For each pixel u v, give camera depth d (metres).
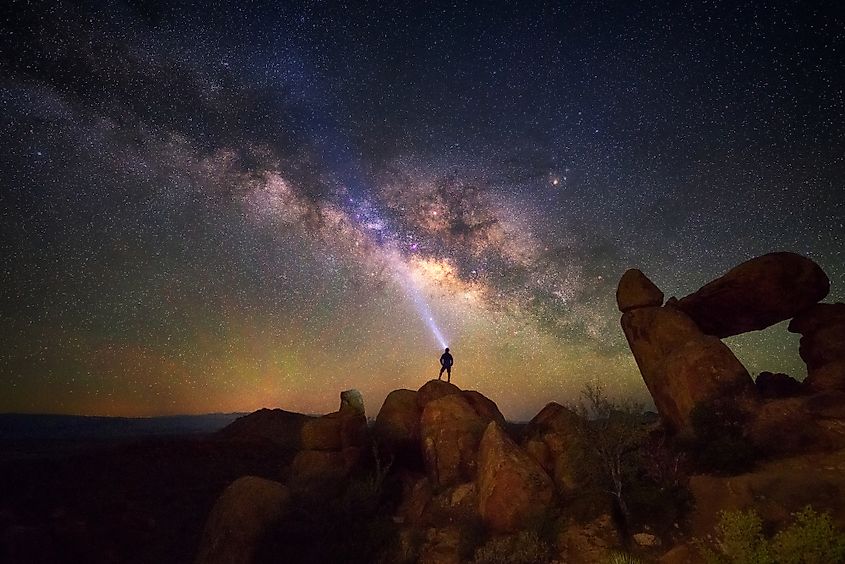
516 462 15.23
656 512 13.20
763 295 18.62
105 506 20.20
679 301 19.64
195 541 19.06
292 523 16.45
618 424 14.61
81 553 17.50
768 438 14.23
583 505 13.79
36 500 20.77
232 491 17.20
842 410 14.73
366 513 17.03
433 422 19.53
